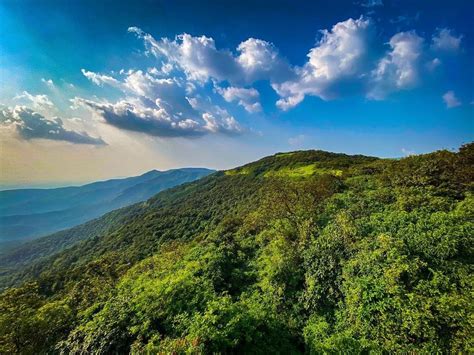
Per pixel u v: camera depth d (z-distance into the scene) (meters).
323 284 18.06
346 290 16.39
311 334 15.13
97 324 15.34
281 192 35.50
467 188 23.09
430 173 26.53
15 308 24.83
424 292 13.78
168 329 14.37
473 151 25.59
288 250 23.22
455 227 16.83
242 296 21.31
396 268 15.01
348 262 17.98
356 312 14.56
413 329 12.41
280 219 31.55
